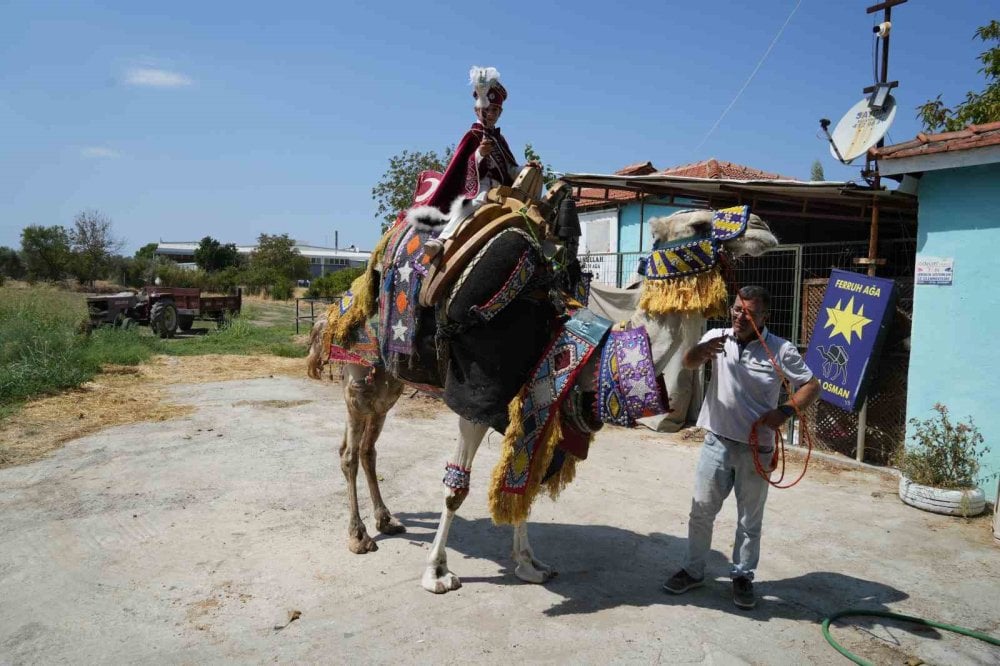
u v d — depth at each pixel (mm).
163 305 19797
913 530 5504
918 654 3662
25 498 5754
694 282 3619
